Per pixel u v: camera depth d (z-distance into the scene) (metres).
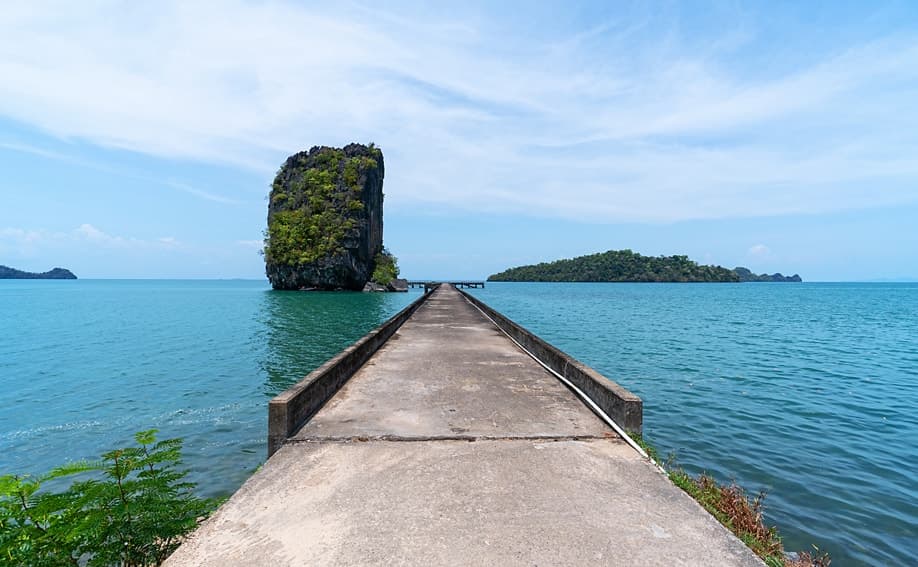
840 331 27.53
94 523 3.02
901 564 4.95
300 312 39.91
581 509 3.37
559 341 21.95
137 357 17.94
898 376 14.55
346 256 77.50
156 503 3.43
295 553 2.81
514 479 3.85
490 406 5.99
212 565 2.71
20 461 8.16
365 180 85.00
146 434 3.85
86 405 11.33
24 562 2.76
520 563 2.72
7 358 17.83
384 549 2.84
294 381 13.84
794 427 9.33
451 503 3.42
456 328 15.27
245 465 7.71
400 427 5.14
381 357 9.71
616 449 4.55
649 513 3.34
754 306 53.12
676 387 12.70
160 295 83.94
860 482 6.82
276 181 91.56
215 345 20.98
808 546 5.22
